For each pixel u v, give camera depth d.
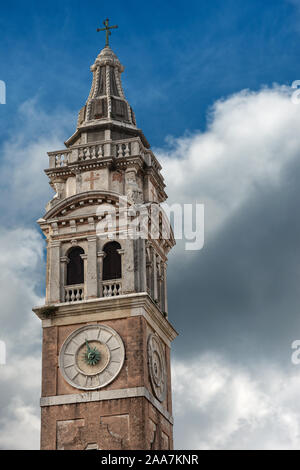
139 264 72.44
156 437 69.19
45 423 68.44
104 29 86.06
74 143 79.88
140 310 70.44
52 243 74.38
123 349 69.50
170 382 74.31
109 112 79.31
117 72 83.62
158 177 79.00
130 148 76.56
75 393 69.06
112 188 75.69
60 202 74.75
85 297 71.94
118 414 67.75
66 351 70.50
